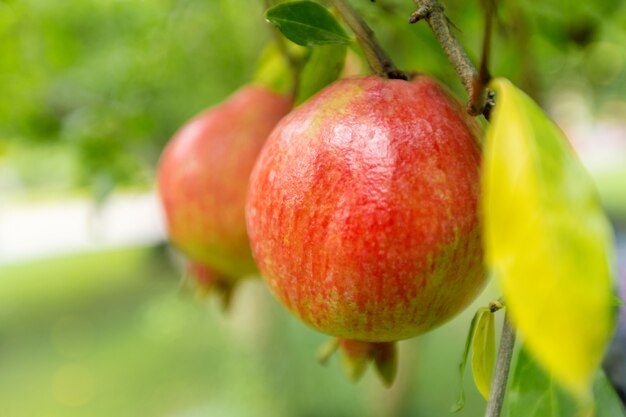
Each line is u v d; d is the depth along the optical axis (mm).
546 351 306
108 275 3549
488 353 398
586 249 312
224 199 535
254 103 546
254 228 425
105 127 845
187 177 541
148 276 3486
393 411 1350
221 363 2219
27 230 4781
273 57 556
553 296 309
